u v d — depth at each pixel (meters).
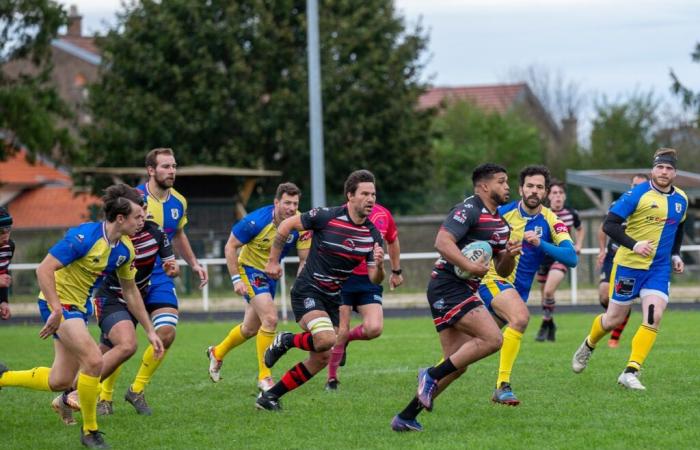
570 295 59.44
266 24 84.69
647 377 26.34
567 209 39.44
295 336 22.00
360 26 88.06
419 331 42.22
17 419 22.75
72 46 140.00
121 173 71.12
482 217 19.98
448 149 120.62
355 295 25.98
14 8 75.69
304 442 19.34
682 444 18.44
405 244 72.94
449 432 19.95
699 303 55.53
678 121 135.25
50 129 76.19
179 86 85.00
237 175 69.56
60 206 107.38
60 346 20.50
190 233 68.75
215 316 54.47
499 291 23.33
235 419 22.00
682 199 25.59
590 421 20.69
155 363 23.17
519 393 24.41
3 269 24.38
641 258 25.28
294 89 85.00
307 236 26.64
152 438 20.16
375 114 86.25
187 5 83.62
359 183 20.98
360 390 25.73
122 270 20.50
